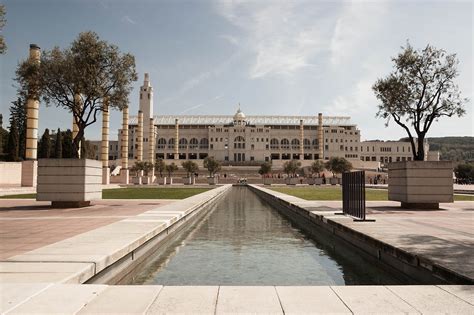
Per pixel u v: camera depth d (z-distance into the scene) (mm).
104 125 67062
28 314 4859
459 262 7379
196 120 167625
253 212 25578
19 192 39188
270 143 150250
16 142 70000
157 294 5742
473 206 22125
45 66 22609
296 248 12438
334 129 152500
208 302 5398
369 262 10523
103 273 8008
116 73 23625
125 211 18609
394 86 23406
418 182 20453
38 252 8367
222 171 130500
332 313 5000
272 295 5750
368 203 24562
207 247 12602
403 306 5273
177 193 38406
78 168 20875
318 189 52406
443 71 23016
